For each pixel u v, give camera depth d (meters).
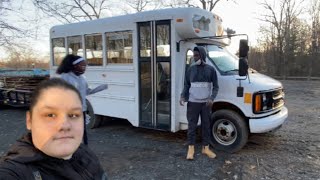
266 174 4.68
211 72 5.18
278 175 4.64
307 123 8.28
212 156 5.44
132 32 6.72
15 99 10.89
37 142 1.15
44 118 1.14
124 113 7.14
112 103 7.36
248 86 5.51
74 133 1.18
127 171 4.88
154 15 6.29
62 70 4.44
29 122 1.20
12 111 11.31
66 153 1.17
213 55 6.22
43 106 1.14
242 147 5.72
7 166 1.08
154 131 7.54
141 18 6.49
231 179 4.51
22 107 11.77
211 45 6.54
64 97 1.16
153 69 6.45
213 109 6.09
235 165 5.07
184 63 6.23
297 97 15.02
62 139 1.15
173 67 6.15
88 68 7.79
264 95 5.60
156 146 6.26
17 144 1.19
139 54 6.66
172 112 6.26
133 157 5.59
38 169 1.13
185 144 6.35
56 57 8.60
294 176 4.59
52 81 1.21
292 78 31.55
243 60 5.32
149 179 4.54
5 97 11.32
